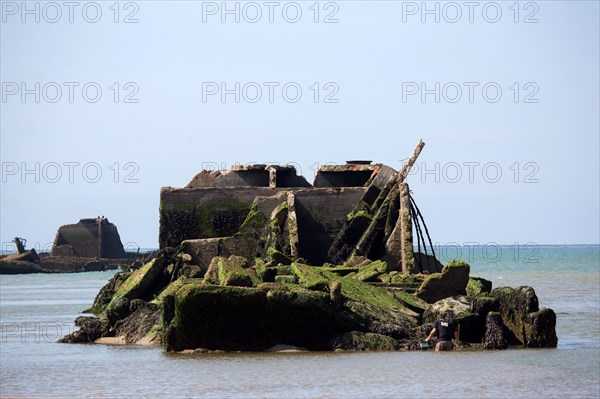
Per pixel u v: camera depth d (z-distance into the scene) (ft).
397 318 257.96
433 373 212.23
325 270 286.87
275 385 200.23
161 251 332.19
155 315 284.61
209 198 352.28
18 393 197.57
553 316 257.75
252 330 245.45
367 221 328.90
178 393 194.39
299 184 372.79
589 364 223.51
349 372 213.66
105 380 209.87
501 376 208.13
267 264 289.94
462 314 253.44
